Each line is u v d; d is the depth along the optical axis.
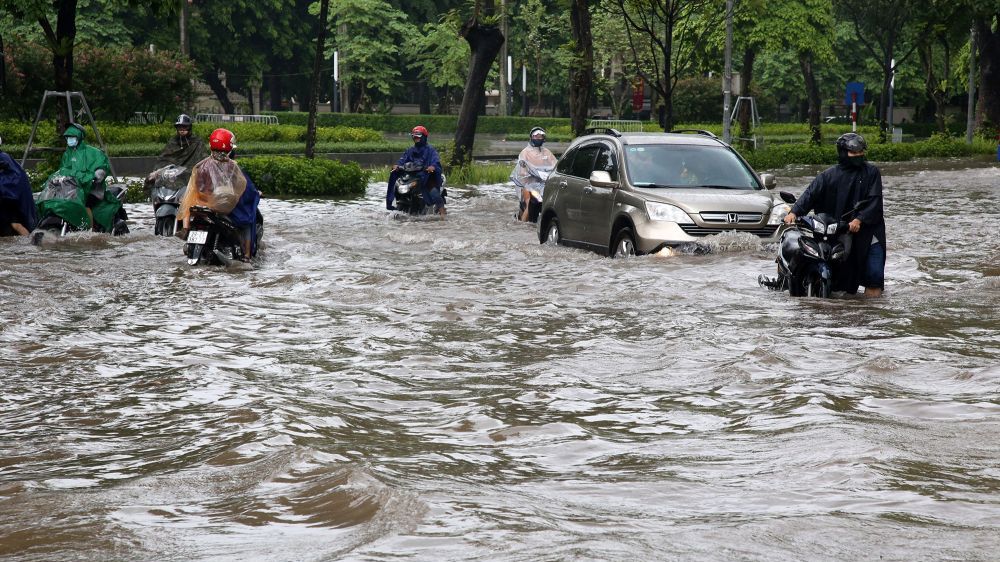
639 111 106.56
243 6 98.38
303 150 55.00
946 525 4.80
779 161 57.38
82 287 14.33
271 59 109.06
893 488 5.49
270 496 5.22
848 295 14.16
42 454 6.45
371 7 105.00
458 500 5.16
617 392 8.26
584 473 5.94
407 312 12.41
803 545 4.47
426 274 16.17
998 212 27.28
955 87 108.44
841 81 118.06
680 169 19.53
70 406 7.75
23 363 9.34
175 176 21.16
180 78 61.72
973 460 6.10
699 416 7.44
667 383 8.58
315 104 40.22
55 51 29.53
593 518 4.94
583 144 21.39
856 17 70.81
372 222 25.95
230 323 11.64
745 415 7.42
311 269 16.66
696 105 100.38
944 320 11.88
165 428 7.05
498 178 44.38
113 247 19.19
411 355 9.83
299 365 9.34
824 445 6.43
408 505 4.96
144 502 5.23
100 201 21.27
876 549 4.41
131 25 91.62
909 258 17.84
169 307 12.77
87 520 4.89
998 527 4.77
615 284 14.87
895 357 9.54
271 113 99.31
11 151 44.69
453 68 108.75
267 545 4.48
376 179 43.38
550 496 5.39
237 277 15.52
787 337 10.67
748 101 69.44
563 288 14.57
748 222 18.36
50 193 20.44
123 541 4.58
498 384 8.58
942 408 7.56
